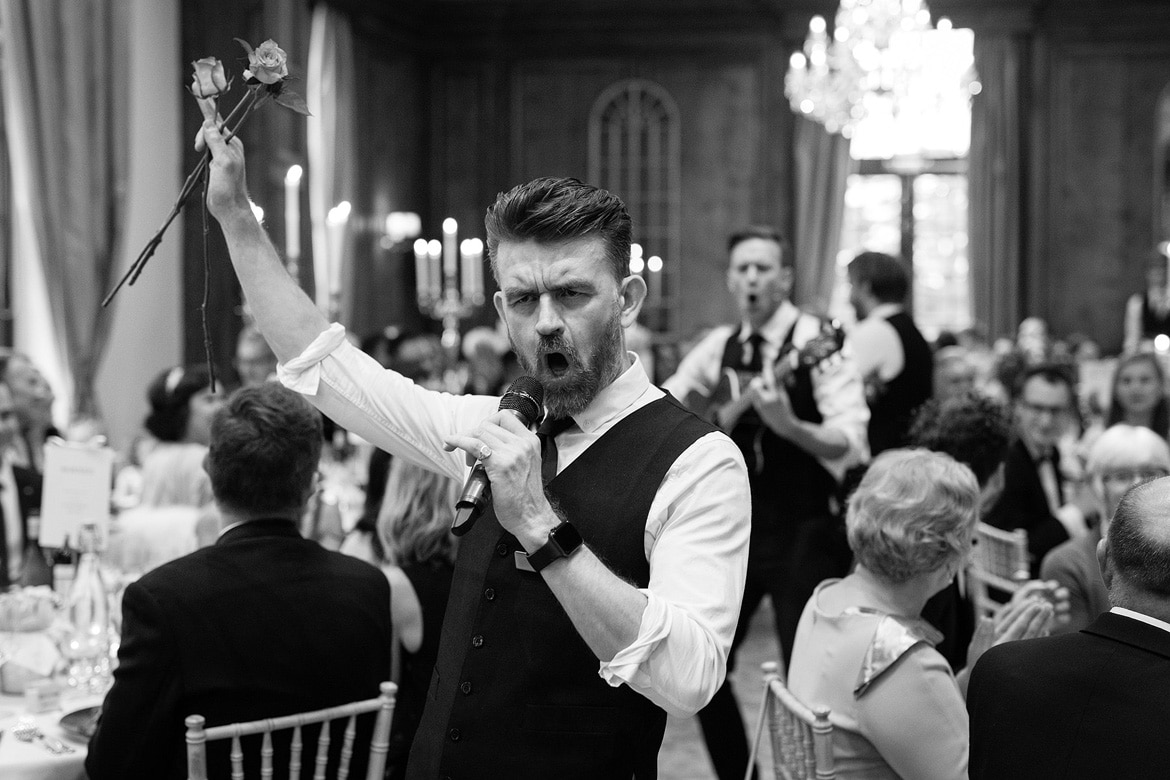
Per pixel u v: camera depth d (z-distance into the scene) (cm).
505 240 152
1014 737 167
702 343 399
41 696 265
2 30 693
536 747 156
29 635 284
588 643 136
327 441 559
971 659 233
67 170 718
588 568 135
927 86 734
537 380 154
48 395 472
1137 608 169
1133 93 1186
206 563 216
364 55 1134
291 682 216
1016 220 1191
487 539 165
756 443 358
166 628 208
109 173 743
